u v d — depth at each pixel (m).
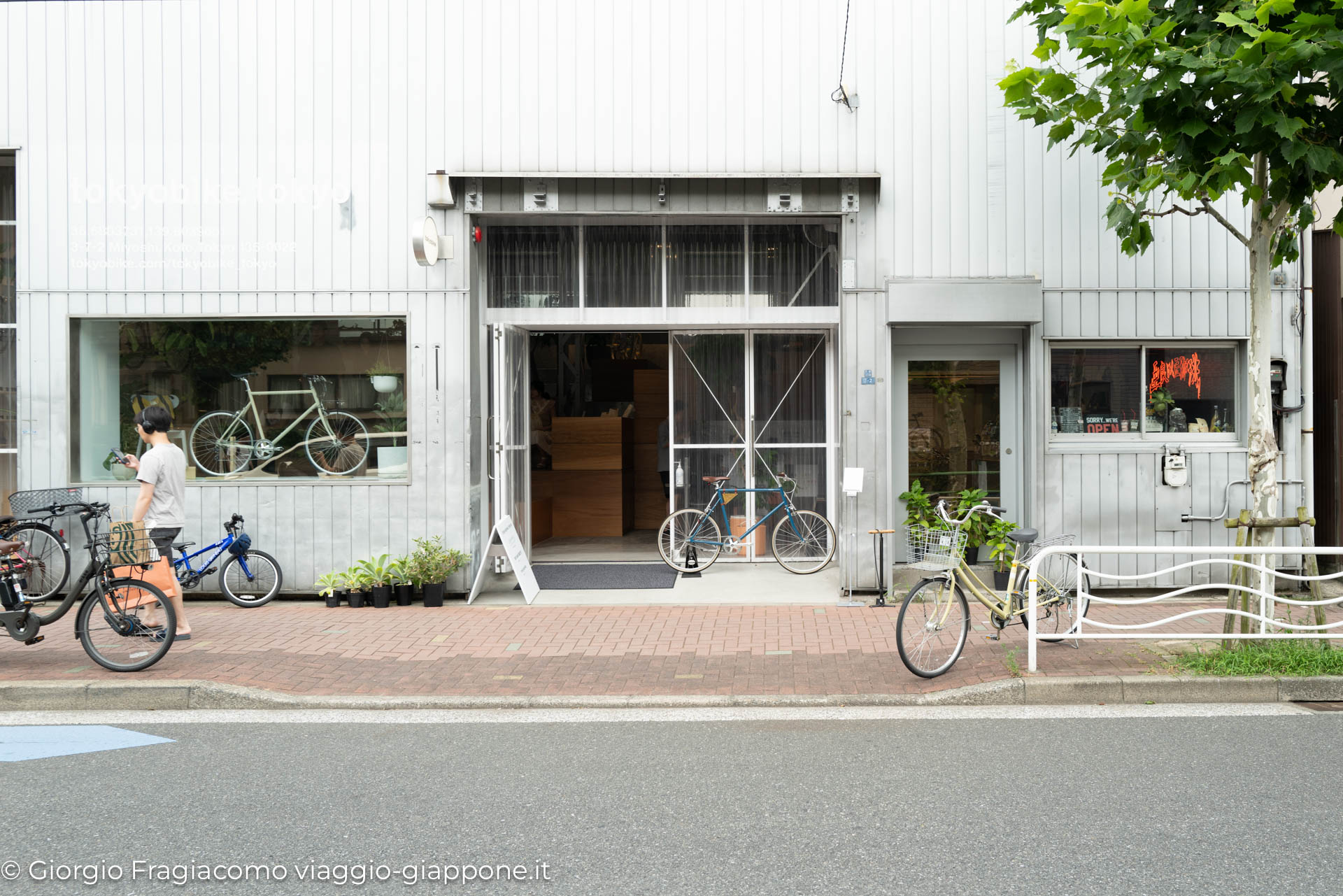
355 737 5.59
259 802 4.52
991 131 9.23
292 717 6.01
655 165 9.29
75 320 9.44
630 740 5.48
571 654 7.28
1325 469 9.99
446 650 7.41
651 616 8.58
